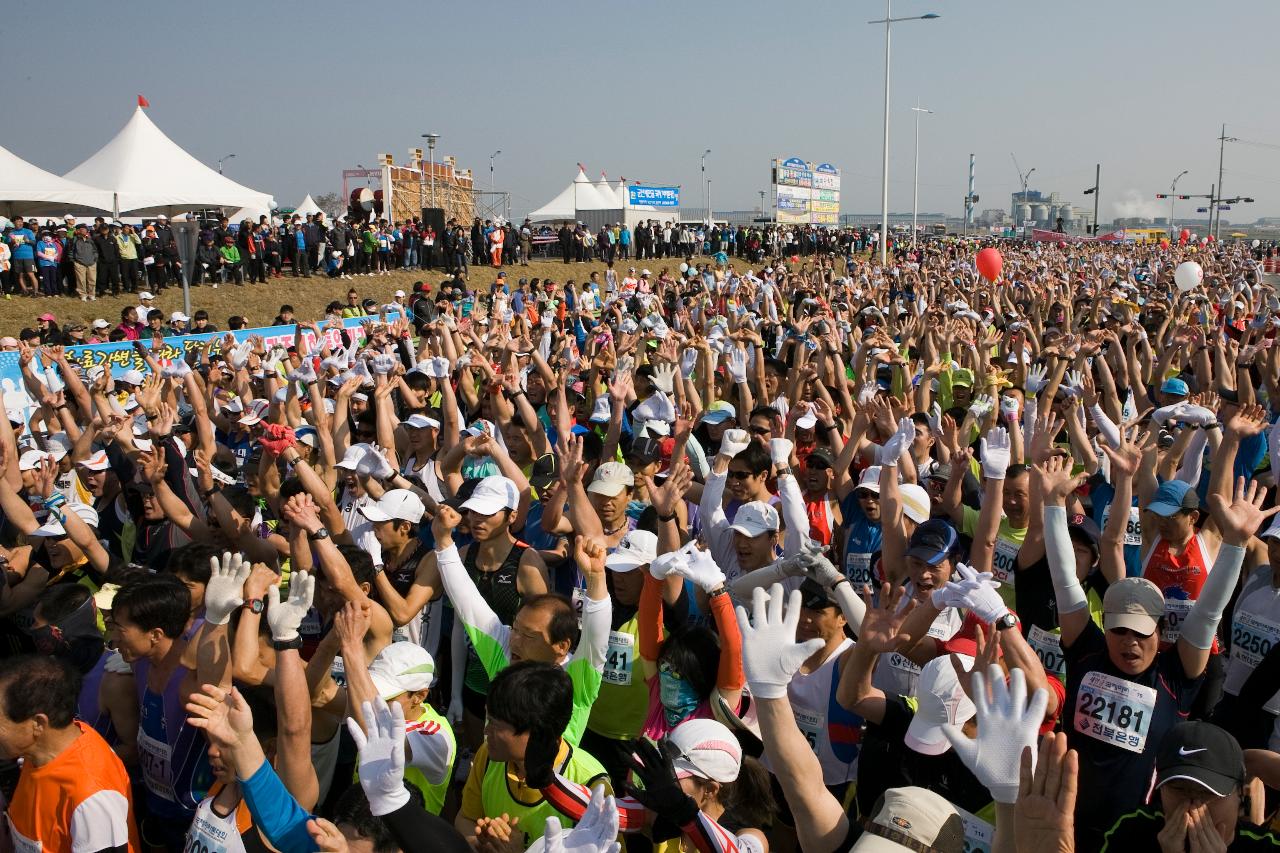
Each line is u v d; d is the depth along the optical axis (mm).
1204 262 48469
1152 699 4078
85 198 27984
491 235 37844
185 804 4316
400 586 6074
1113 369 11805
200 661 4156
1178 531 5648
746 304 21953
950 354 12773
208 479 7227
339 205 75312
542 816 3738
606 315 19984
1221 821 3227
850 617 4590
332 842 3076
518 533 6867
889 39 37250
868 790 4215
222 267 28406
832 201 83125
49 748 3705
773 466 6684
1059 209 199250
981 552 5332
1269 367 11219
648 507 6887
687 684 4562
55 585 5848
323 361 11992
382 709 3152
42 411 10547
